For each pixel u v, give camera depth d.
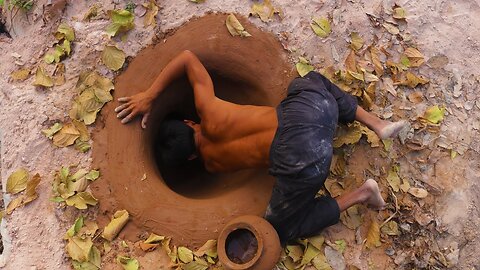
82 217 2.32
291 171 2.09
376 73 2.59
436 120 2.57
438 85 2.65
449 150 2.55
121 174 2.36
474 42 2.76
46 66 2.53
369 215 2.42
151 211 2.32
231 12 2.56
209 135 2.37
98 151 2.38
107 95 2.42
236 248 2.18
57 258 2.29
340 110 2.32
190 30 2.53
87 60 2.50
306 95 2.19
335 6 2.65
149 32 2.52
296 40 2.57
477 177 2.55
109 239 2.28
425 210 2.47
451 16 2.78
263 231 2.12
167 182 2.64
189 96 2.58
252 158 2.25
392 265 2.38
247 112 2.25
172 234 2.31
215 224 2.32
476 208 2.53
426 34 2.71
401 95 2.60
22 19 2.70
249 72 2.54
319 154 2.10
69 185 2.34
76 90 2.46
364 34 2.64
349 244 2.37
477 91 2.68
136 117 2.40
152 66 2.48
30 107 2.47
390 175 2.49
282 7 2.61
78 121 2.40
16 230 2.36
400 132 2.53
